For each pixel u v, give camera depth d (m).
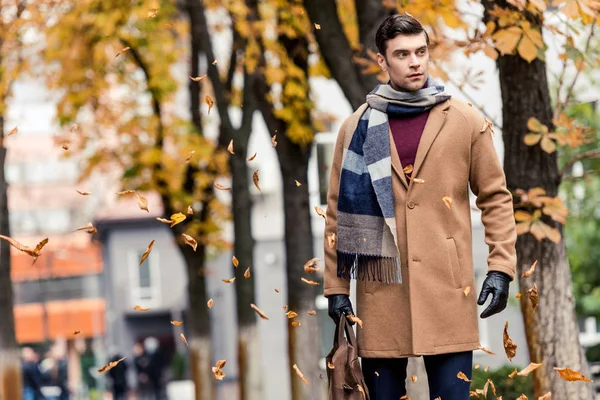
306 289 19.11
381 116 5.39
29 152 61.28
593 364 22.92
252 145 42.66
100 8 21.36
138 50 23.95
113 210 58.38
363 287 5.53
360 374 5.41
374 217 5.39
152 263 59.28
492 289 5.30
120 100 25.36
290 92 17.98
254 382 21.66
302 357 19.08
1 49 19.08
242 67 21.31
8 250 20.17
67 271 59.88
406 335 5.41
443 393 5.44
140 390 45.78
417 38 5.29
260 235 42.78
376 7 12.08
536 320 10.48
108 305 59.94
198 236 23.67
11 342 20.00
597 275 28.50
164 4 21.97
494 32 9.51
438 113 5.35
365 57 12.05
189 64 24.55
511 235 5.38
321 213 5.66
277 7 17.33
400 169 5.34
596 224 28.14
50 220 60.81
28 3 18.62
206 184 23.45
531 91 10.22
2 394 19.88
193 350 23.83
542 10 8.69
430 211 5.34
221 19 22.50
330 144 27.73
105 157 24.72
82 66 23.64
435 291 5.35
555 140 10.37
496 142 21.30
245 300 21.78
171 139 23.94
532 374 10.61
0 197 20.16
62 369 36.59
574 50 9.65
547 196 10.32
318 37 12.26
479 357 27.81
